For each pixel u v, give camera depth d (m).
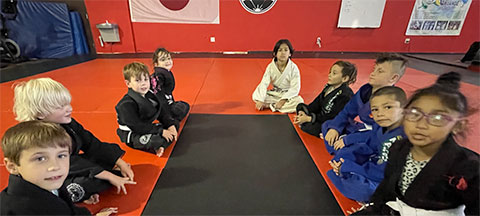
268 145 2.02
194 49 8.04
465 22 7.89
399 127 1.14
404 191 0.98
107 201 1.36
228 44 8.02
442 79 0.86
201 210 1.31
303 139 2.12
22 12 6.19
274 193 1.45
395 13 7.71
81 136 1.36
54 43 6.82
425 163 0.87
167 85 2.42
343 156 1.46
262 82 2.81
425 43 8.22
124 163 1.55
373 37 8.05
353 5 7.52
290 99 2.71
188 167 1.70
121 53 7.82
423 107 0.76
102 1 7.12
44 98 1.08
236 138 2.13
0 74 4.66
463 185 0.77
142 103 1.75
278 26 7.80
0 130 2.26
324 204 1.36
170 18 7.53
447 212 0.86
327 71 5.15
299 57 7.02
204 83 4.12
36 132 0.81
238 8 7.50
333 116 2.02
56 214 0.92
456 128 0.75
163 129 1.91
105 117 2.56
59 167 0.87
